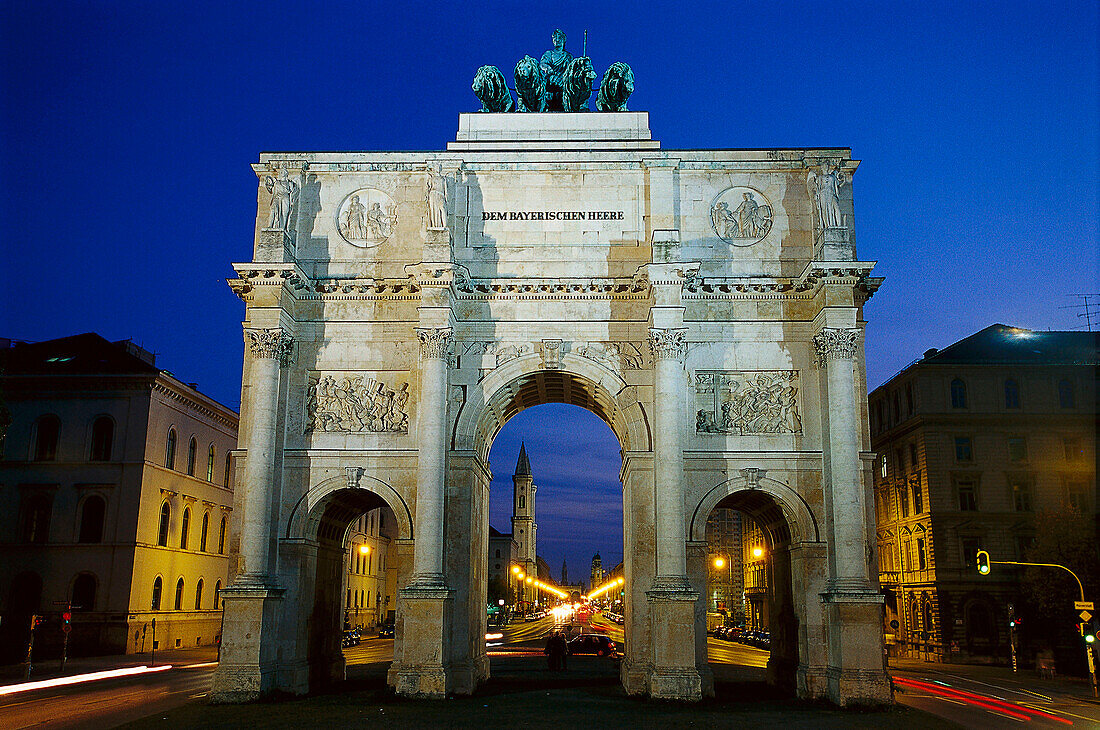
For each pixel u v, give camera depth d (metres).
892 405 75.44
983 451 67.75
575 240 36.56
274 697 32.03
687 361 35.22
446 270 33.84
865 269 33.97
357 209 37.00
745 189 36.94
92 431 60.25
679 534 32.44
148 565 60.16
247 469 33.25
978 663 62.62
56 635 57.34
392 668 32.88
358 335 35.78
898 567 73.31
